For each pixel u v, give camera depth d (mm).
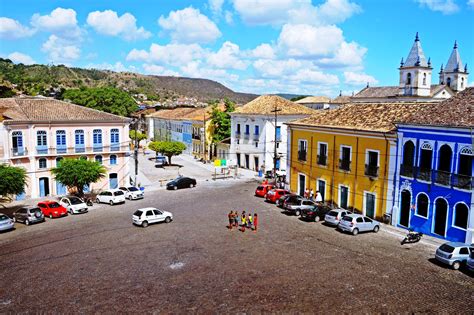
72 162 38500
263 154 55750
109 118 45562
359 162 32719
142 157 74312
